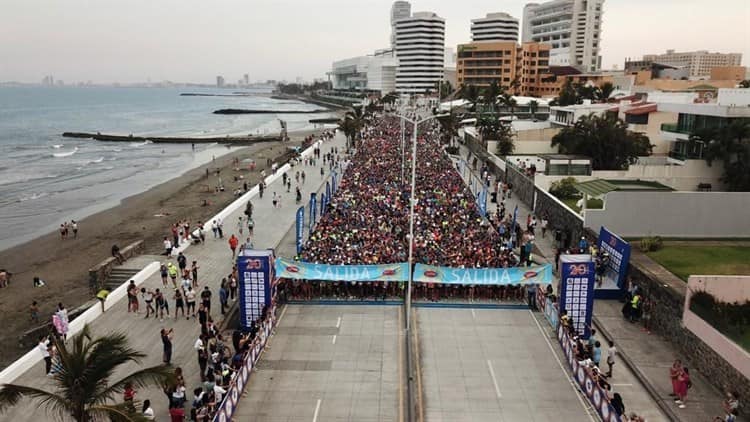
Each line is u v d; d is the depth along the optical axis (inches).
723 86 4318.4
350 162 3034.0
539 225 1835.6
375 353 983.6
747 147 1867.6
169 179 3422.7
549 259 1478.8
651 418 795.4
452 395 849.5
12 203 2733.8
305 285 1225.4
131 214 2471.7
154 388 871.7
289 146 4940.9
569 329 975.6
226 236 1753.2
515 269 1156.5
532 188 2007.9
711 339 887.1
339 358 964.0
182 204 2659.9
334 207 1911.9
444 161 3014.3
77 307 1374.3
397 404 826.2
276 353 980.6
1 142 5487.2
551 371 924.0
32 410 815.7
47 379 910.4
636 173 2053.4
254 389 861.8
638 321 1113.4
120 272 1471.5
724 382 850.1
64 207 2647.6
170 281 1350.9
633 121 2664.9
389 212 1798.7
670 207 1450.5
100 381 566.3
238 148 5098.4
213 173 3560.5
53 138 5925.2
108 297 1204.5
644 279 1131.9
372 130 5152.6
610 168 2317.9
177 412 740.0
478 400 836.0
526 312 1162.0
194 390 816.3
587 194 1557.6
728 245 1393.9
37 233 2177.7
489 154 2923.2
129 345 1015.6
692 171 2010.3
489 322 1111.6
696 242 1421.0
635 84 5423.2
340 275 1171.3
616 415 727.1
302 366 934.4
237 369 839.7
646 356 974.4
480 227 1631.4
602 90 4520.2
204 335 913.5
